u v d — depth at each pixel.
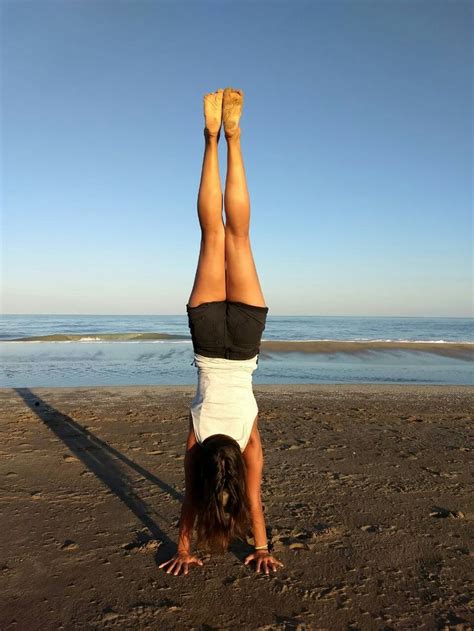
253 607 2.98
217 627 2.79
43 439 6.72
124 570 3.39
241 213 3.16
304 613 2.93
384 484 5.11
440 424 7.99
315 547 3.75
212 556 3.61
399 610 2.96
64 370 15.88
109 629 2.76
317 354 21.94
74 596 3.07
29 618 2.84
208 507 2.94
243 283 3.17
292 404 9.58
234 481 2.95
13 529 3.97
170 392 10.83
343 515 4.33
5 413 8.41
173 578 3.30
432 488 5.01
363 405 9.56
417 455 6.18
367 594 3.13
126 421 7.88
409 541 3.86
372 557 3.60
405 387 12.01
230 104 3.19
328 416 8.46
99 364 17.34
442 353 23.45
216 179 3.26
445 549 3.73
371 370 17.06
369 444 6.68
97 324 61.66
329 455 6.13
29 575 3.30
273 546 3.74
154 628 2.77
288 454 6.15
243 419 3.17
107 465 5.62
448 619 2.88
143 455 6.02
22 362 17.77
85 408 8.95
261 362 18.95
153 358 19.27
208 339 3.19
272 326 59.75
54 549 3.66
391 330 51.03
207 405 3.17
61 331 42.53
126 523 4.13
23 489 4.84
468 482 5.20
